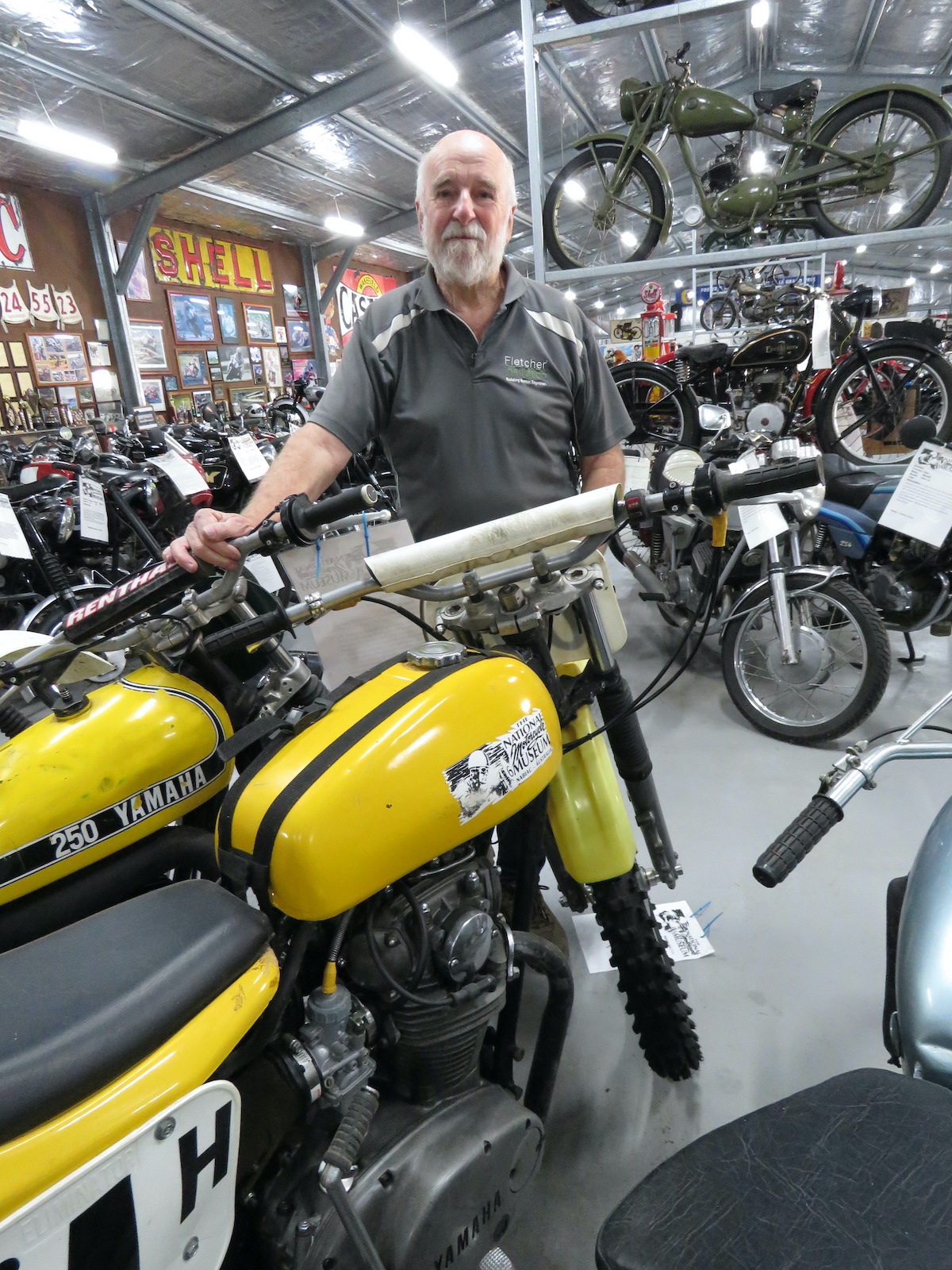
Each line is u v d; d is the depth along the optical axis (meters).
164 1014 0.64
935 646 3.27
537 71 3.28
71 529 3.39
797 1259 0.61
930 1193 0.66
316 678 1.00
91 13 5.08
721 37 7.28
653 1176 0.70
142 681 1.03
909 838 2.06
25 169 6.94
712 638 3.54
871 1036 1.49
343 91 6.63
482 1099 0.97
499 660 0.94
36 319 7.37
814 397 4.32
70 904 0.93
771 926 1.79
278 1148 0.81
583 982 1.67
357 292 13.11
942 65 8.05
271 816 0.76
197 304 9.48
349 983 0.87
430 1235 0.86
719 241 4.92
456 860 0.92
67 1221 0.55
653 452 4.00
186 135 7.00
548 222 4.24
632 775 1.35
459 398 1.52
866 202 5.17
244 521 0.89
